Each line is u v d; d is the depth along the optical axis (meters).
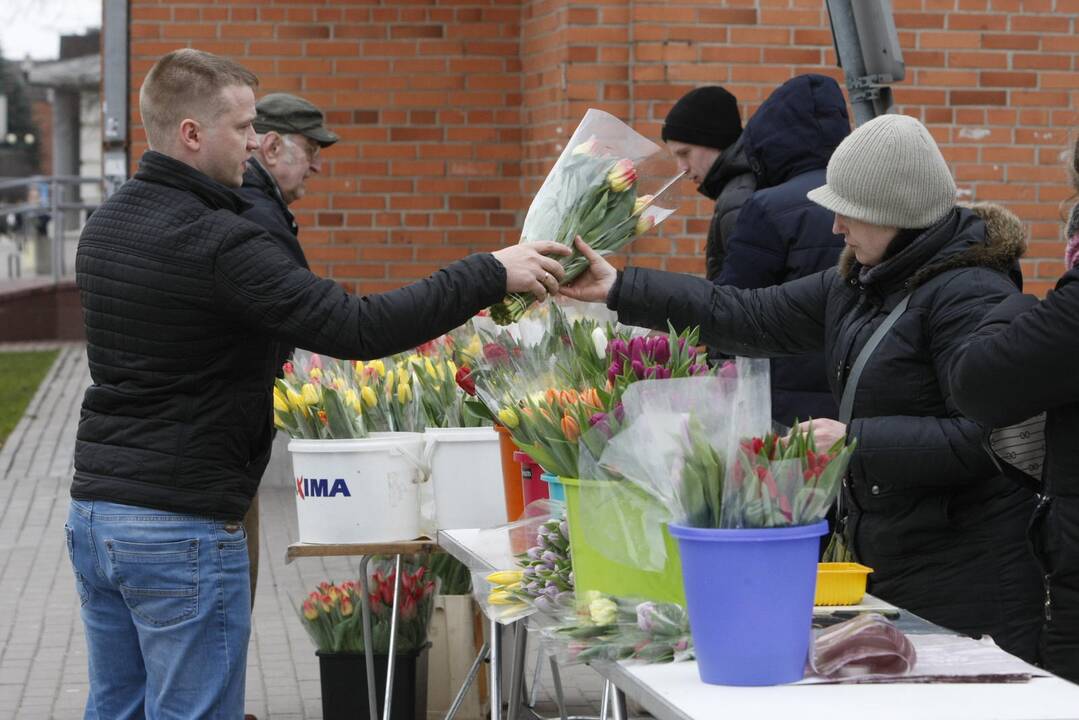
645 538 3.29
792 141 5.96
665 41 9.24
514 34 10.81
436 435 5.12
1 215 28.19
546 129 9.91
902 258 4.01
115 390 4.18
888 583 4.08
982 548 3.97
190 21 10.77
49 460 13.05
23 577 9.05
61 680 7.03
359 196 10.88
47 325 23.70
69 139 35.81
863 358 4.06
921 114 9.50
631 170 4.59
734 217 6.62
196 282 4.07
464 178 10.87
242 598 4.27
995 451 3.70
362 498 5.07
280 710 6.60
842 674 3.02
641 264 9.37
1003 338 3.40
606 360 3.97
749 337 4.64
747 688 2.96
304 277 4.09
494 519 5.13
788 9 9.28
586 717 6.06
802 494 2.96
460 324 4.22
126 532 4.14
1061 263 9.58
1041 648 3.67
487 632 5.89
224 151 4.28
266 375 4.30
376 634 5.90
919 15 9.45
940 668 3.06
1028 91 9.52
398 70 10.82
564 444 3.56
